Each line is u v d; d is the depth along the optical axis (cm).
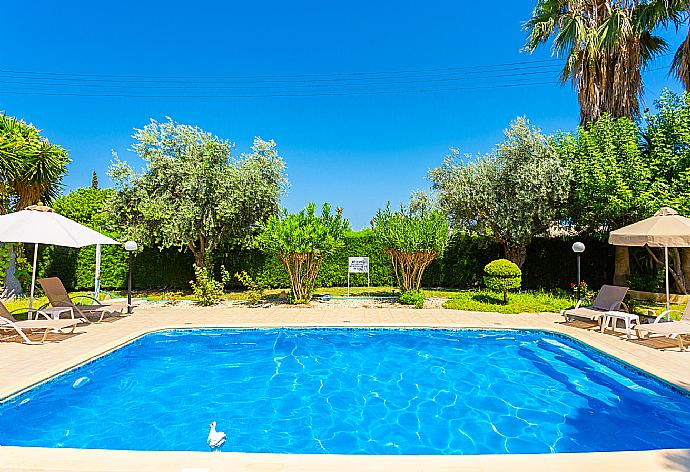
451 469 315
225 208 1616
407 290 1466
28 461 324
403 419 562
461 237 1909
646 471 315
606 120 1434
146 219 1641
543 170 1550
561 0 1555
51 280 1038
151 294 1727
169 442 487
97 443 481
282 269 1908
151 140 1655
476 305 1301
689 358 718
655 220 934
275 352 877
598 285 1784
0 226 866
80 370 686
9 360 689
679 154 1370
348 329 1034
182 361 816
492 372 755
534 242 1842
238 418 563
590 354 823
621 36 1430
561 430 525
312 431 526
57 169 1536
